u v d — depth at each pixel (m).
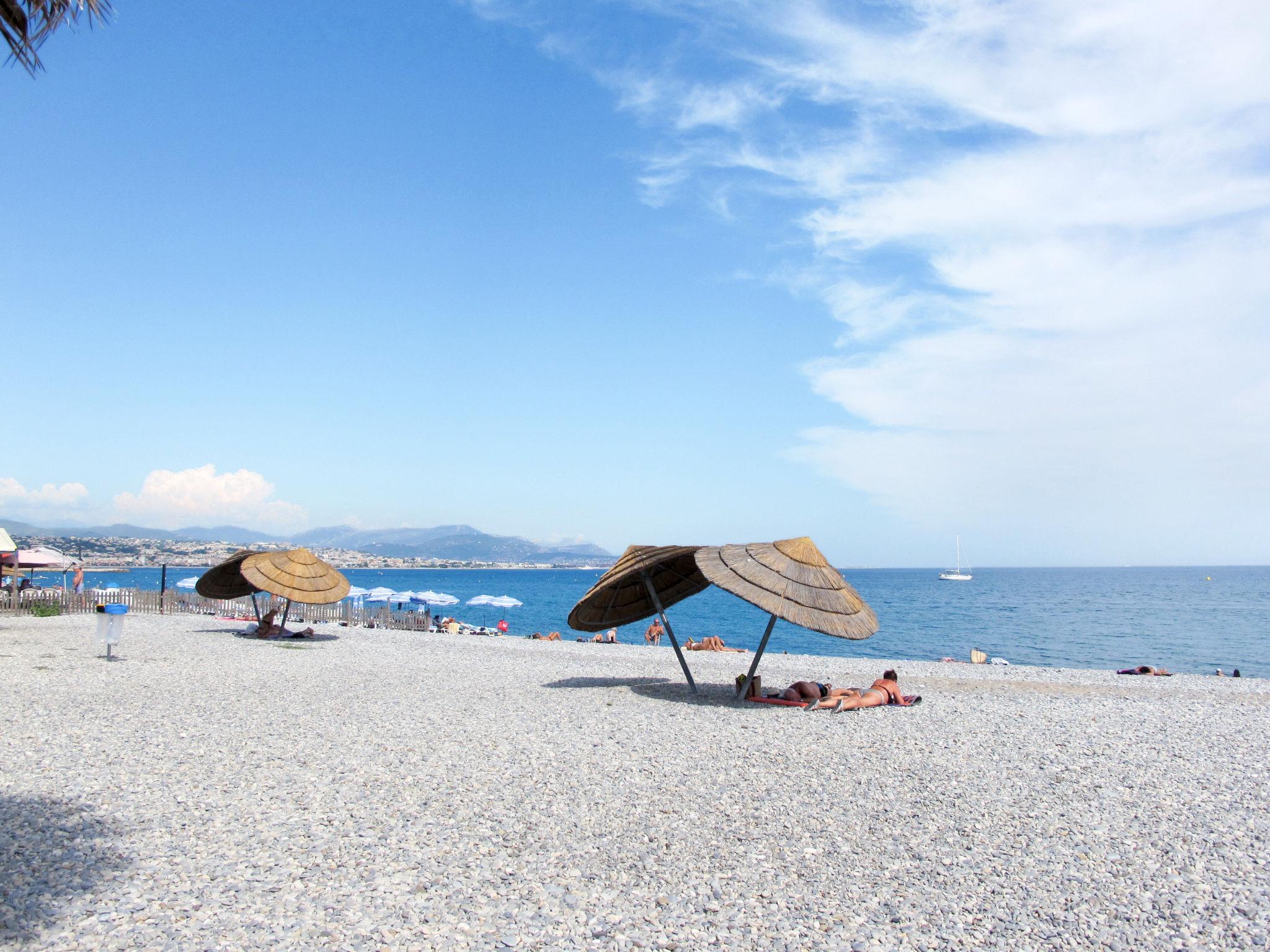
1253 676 30.94
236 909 5.22
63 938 4.72
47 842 6.32
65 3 5.20
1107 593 126.62
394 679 16.50
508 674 18.03
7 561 34.28
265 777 8.50
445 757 9.55
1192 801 8.28
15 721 11.01
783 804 7.89
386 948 4.73
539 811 7.52
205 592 27.30
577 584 177.50
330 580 26.00
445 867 6.06
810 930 5.12
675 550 14.92
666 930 5.09
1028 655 38.91
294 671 17.39
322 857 6.22
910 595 118.75
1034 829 7.26
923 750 10.52
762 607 13.27
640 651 25.84
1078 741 11.36
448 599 49.44
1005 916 5.38
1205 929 5.20
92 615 31.61
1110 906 5.56
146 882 5.63
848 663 23.00
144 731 10.69
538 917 5.23
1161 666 34.31
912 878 6.05
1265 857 6.58
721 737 11.06
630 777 8.83
